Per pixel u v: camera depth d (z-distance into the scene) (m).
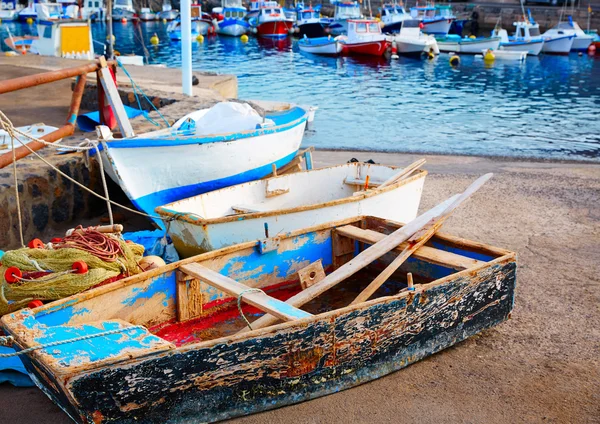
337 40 38.75
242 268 5.80
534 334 5.82
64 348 3.97
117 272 5.46
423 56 38.94
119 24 53.84
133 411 3.99
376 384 4.98
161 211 6.70
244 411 4.45
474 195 10.36
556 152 15.15
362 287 6.29
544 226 8.90
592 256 7.79
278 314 4.66
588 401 4.83
